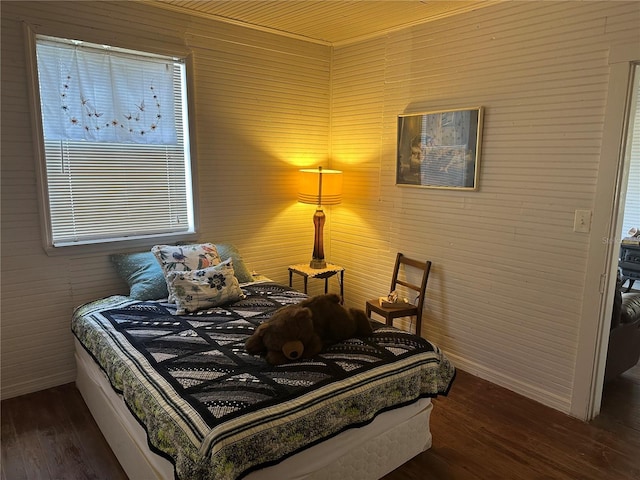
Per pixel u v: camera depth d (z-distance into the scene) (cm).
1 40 246
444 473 211
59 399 273
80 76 277
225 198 350
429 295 337
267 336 203
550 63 251
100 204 297
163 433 161
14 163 258
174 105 319
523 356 282
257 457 153
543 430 246
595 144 237
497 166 282
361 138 379
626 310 285
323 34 361
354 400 184
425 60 319
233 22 330
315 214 377
